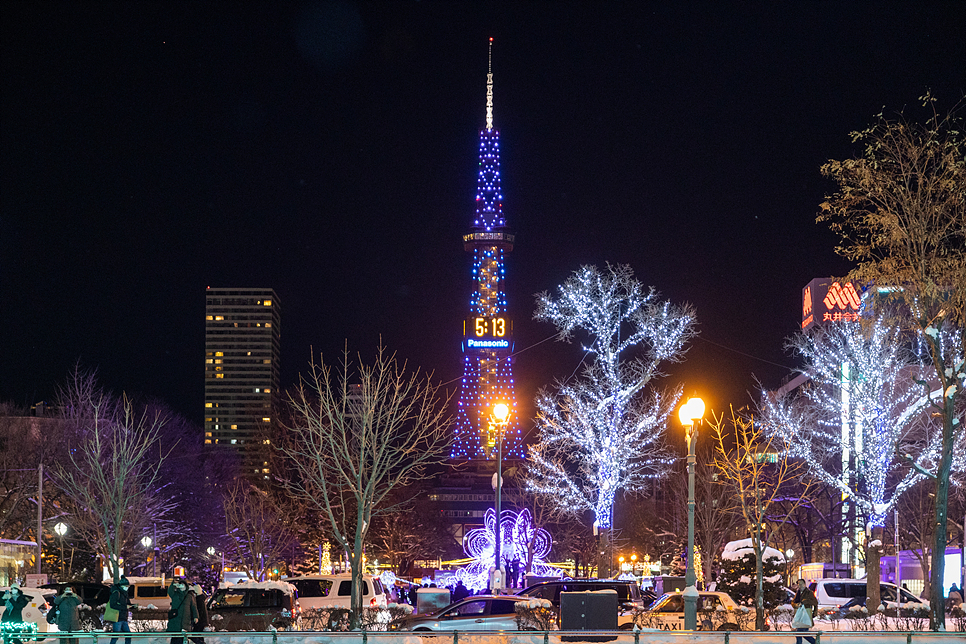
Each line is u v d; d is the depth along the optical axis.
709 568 73.50
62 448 71.31
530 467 78.94
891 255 30.59
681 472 83.12
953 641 20.89
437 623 29.58
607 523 50.69
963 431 45.72
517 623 29.16
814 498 67.44
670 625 34.31
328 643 20.56
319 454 47.12
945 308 30.16
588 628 25.83
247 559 84.94
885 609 43.50
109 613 28.50
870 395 47.41
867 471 47.12
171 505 79.25
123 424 77.12
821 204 30.98
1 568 70.62
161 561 86.69
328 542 80.88
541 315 51.12
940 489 30.58
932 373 46.97
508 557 70.12
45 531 78.38
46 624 35.03
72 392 75.56
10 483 72.06
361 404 49.94
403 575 111.62
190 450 85.69
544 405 55.19
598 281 51.19
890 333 45.25
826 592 45.88
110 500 55.28
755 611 40.31
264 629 34.94
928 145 30.08
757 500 44.56
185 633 20.41
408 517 98.62
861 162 30.23
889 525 71.31
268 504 81.00
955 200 29.98
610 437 50.88
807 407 61.28
